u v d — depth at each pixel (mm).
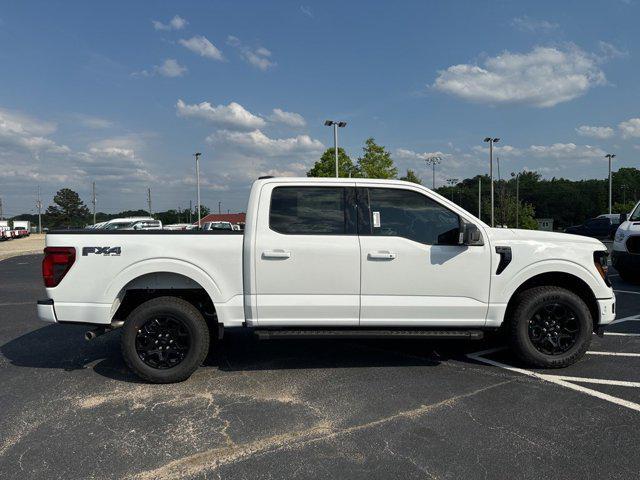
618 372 4641
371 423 3582
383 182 4609
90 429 3547
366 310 4480
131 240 4414
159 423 3631
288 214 4527
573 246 4648
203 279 4430
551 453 3115
